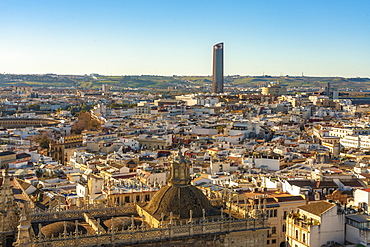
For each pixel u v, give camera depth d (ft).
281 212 482.69
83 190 547.49
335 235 418.10
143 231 278.87
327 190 550.77
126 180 599.57
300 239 423.64
